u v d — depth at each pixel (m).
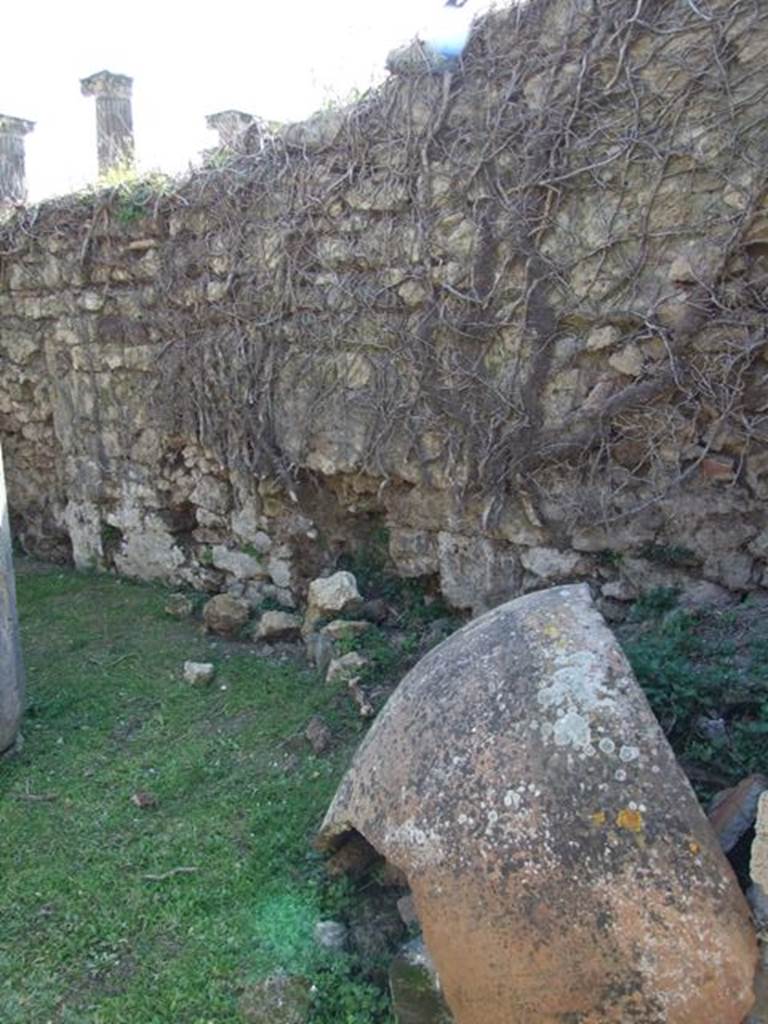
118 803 3.36
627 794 1.98
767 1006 1.86
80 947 2.60
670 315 3.54
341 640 4.32
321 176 4.56
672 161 3.46
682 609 3.63
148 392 5.79
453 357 4.19
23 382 6.70
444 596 4.52
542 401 3.96
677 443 3.62
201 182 5.14
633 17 3.43
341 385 4.68
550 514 4.03
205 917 2.70
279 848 3.01
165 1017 2.34
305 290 4.75
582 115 3.64
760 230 3.30
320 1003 2.33
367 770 2.47
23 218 6.29
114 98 8.81
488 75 3.87
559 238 3.79
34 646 5.04
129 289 5.74
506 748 2.14
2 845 3.10
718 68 3.29
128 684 4.45
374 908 2.67
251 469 5.24
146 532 6.07
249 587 5.51
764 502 3.49
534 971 1.90
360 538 5.00
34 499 6.95
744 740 2.77
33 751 3.77
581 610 2.43
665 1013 1.80
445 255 4.14
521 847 2.00
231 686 4.36
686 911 1.86
